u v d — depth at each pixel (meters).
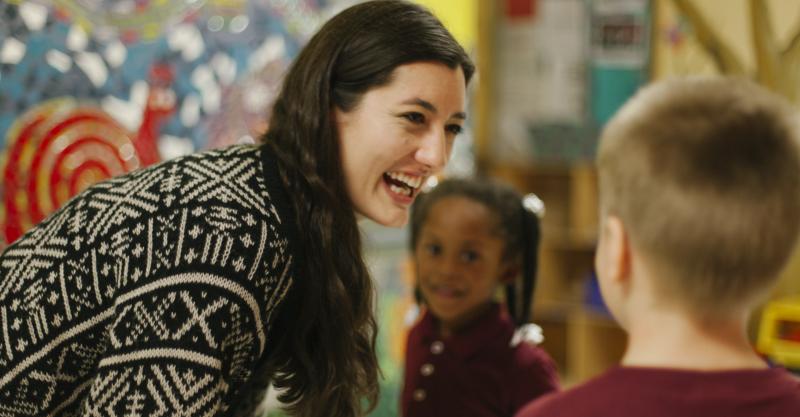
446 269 1.50
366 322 1.19
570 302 3.96
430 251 1.54
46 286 1.03
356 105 1.08
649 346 0.75
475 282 1.50
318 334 1.12
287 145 1.09
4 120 1.95
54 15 2.05
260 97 2.58
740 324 0.75
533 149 3.99
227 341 0.97
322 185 1.07
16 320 1.04
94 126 2.13
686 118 0.75
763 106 0.75
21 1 1.98
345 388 1.16
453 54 1.10
